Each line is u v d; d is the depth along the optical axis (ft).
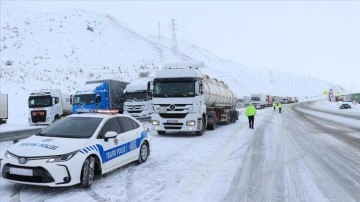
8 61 177.68
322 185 24.30
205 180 25.75
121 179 25.98
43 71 172.55
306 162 33.06
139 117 73.05
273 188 23.50
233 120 90.38
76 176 22.25
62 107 88.89
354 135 57.93
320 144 46.24
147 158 34.63
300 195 21.84
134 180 25.66
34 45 245.04
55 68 190.80
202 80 57.21
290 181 25.48
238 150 40.91
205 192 22.49
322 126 77.71
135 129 31.73
